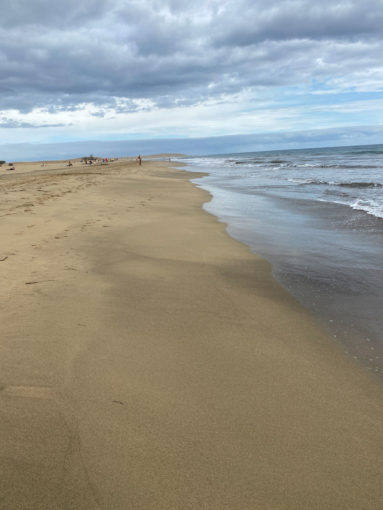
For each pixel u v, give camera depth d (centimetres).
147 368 257
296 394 236
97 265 494
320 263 546
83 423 198
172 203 1180
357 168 2578
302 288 445
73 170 3234
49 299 367
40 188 1380
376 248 620
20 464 169
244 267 526
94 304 361
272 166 3462
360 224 816
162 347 288
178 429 198
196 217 928
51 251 544
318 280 473
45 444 181
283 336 321
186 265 521
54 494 154
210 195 1422
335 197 1255
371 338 323
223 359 276
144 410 212
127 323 326
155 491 158
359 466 178
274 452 185
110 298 380
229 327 332
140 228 761
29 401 214
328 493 162
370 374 267
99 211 934
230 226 827
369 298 412
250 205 1153
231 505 154
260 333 324
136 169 3441
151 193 1427
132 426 198
